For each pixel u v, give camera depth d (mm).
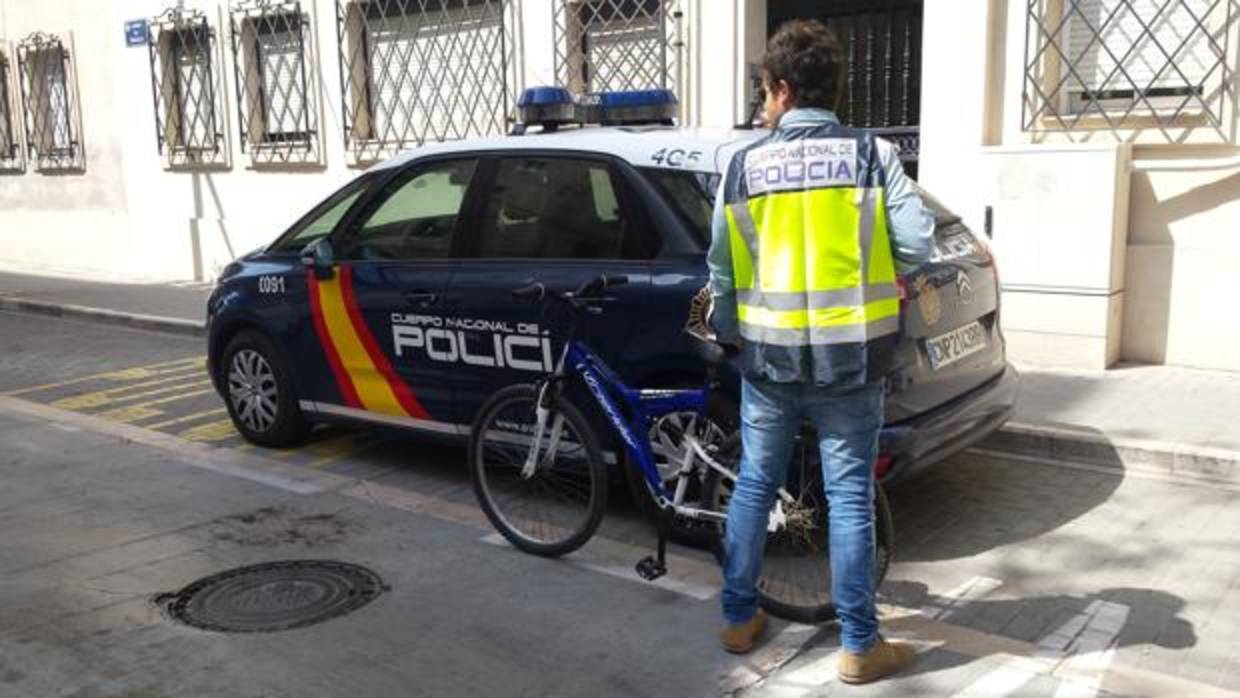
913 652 3717
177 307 11680
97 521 5250
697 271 4535
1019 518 5031
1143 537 4770
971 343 4758
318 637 3984
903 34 8383
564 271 4910
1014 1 7430
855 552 3473
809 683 3588
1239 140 6836
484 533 5016
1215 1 6805
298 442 6453
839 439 3447
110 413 7531
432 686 3625
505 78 10219
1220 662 3658
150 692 3604
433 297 5336
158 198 13953
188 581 4512
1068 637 3861
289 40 12141
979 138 7641
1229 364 7043
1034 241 7199
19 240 16344
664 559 4355
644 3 9211
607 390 4473
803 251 3303
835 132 3350
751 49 8742
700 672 3686
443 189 5473
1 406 7824
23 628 4078
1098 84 7312
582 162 5004
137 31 13609
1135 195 7191
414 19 11023
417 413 5586
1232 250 6930
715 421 4355
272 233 12695
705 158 4734
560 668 3734
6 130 16172
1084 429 5891
